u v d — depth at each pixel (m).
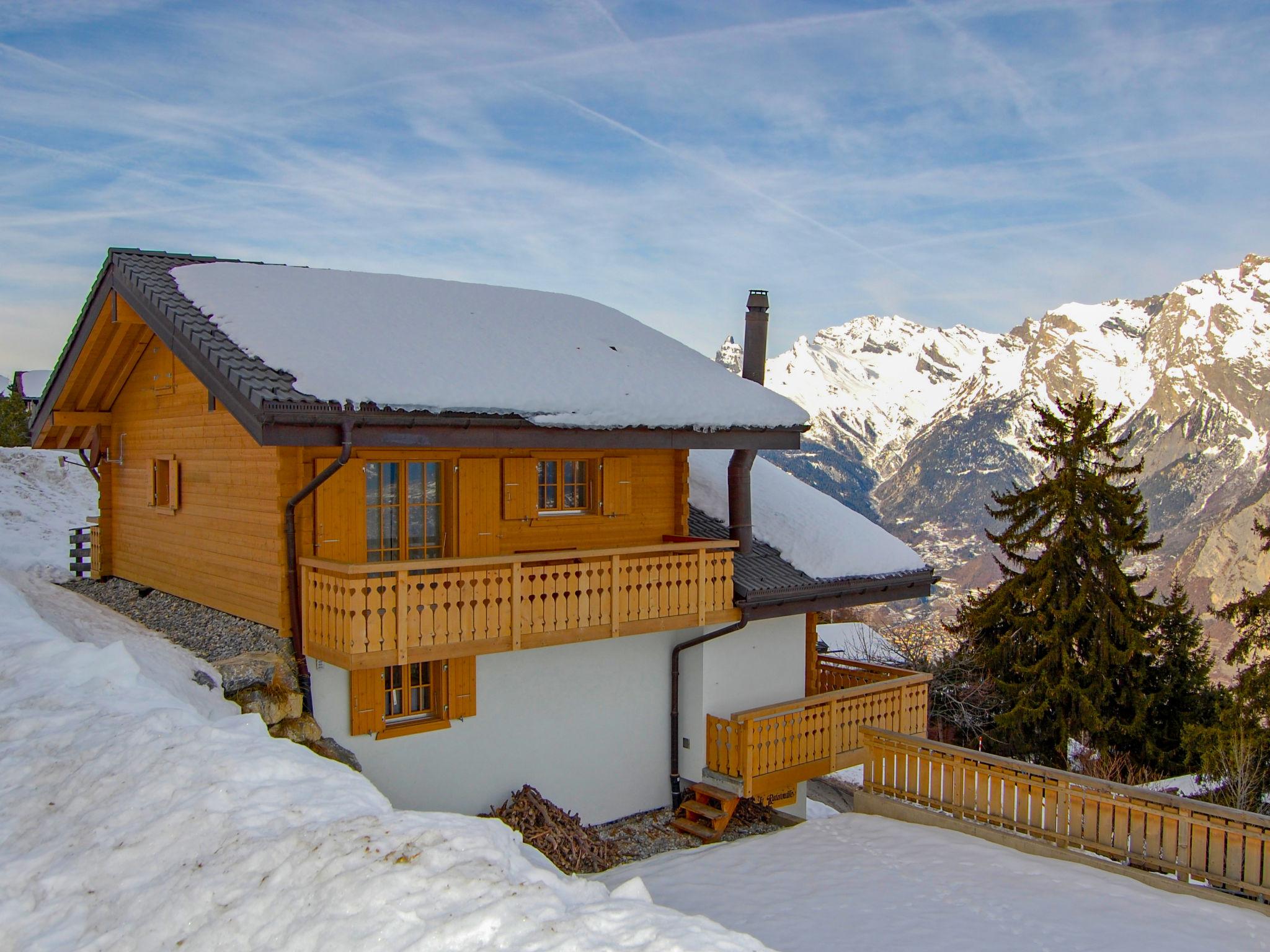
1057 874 9.45
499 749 11.45
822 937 8.17
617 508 12.51
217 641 10.76
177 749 6.83
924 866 9.79
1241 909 8.55
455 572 9.73
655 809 13.00
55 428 15.13
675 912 5.36
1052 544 25.73
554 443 10.37
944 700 26.48
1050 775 10.18
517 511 11.48
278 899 5.18
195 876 5.46
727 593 12.15
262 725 8.23
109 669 8.69
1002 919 8.41
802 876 9.70
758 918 8.68
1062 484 25.56
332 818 6.01
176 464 12.52
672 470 13.39
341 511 10.06
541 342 12.59
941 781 11.28
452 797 11.06
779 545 13.73
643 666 12.84
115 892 5.47
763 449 12.51
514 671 11.57
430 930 4.83
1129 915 8.43
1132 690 24.88
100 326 12.61
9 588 12.08
